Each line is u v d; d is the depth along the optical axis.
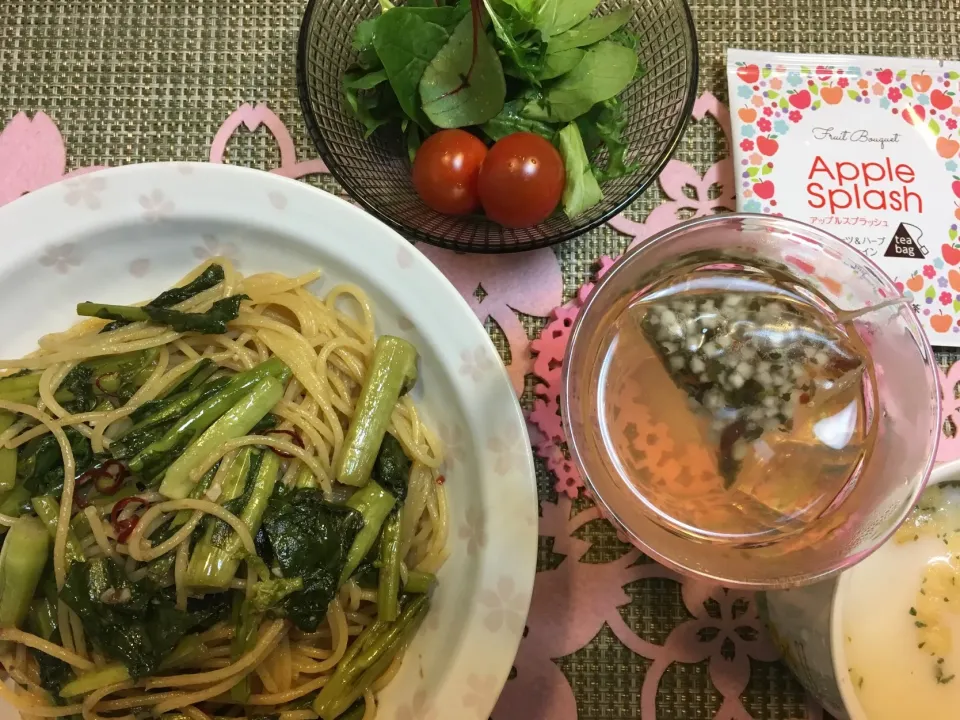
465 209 0.26
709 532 0.21
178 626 0.23
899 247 0.27
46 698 0.24
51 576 0.23
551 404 0.26
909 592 0.23
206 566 0.22
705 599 0.26
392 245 0.24
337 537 0.23
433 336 0.24
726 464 0.21
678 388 0.21
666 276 0.22
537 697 0.26
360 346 0.25
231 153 0.28
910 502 0.20
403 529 0.25
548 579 0.26
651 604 0.26
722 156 0.28
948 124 0.28
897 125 0.28
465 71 0.25
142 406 0.24
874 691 0.22
